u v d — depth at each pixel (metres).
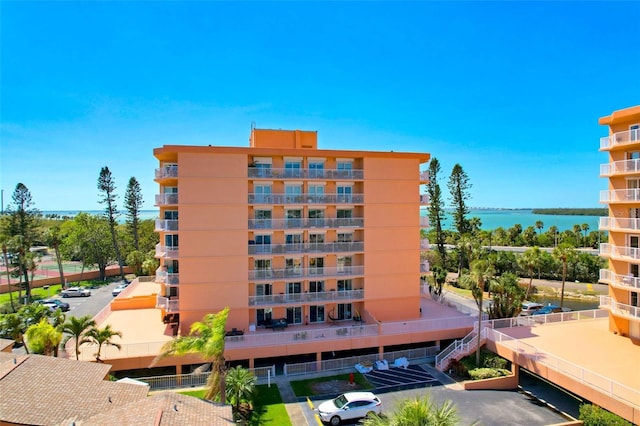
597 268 71.94
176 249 38.22
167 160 41.00
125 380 26.27
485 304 52.25
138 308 45.81
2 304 56.38
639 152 33.06
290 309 40.75
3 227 71.44
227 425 19.47
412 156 42.41
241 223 38.28
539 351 30.91
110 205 77.50
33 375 22.80
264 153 38.59
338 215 42.09
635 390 22.81
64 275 75.31
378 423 17.03
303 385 31.11
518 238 116.44
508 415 25.98
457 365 33.03
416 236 43.03
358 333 36.00
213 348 22.84
